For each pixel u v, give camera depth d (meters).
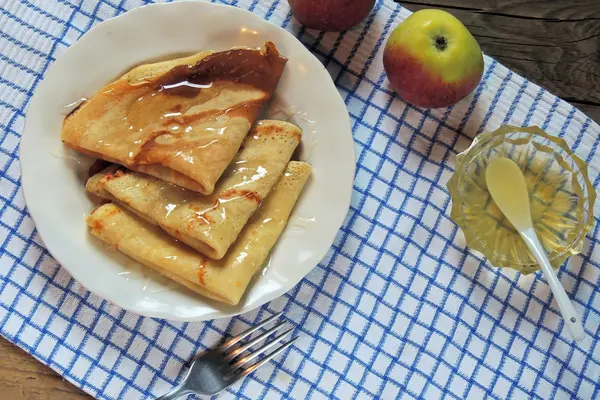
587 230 0.72
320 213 0.71
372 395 0.74
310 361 0.74
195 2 0.68
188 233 0.68
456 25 0.68
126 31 0.69
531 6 0.74
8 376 0.73
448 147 0.74
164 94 0.69
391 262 0.74
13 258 0.72
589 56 0.74
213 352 0.72
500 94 0.74
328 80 0.70
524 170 0.74
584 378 0.74
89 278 0.69
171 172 0.68
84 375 0.72
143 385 0.73
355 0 0.68
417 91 0.70
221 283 0.68
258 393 0.74
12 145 0.72
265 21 0.69
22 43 0.72
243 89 0.69
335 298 0.74
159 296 0.70
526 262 0.73
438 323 0.74
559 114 0.74
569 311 0.71
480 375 0.74
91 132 0.68
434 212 0.74
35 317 0.72
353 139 0.71
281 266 0.71
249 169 0.69
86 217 0.69
